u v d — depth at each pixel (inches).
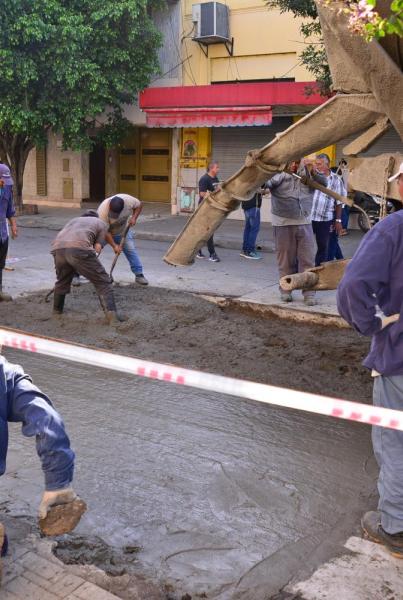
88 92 647.8
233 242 553.3
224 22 697.0
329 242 400.2
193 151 751.1
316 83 540.4
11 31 600.4
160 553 127.8
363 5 146.9
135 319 301.9
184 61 737.0
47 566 118.1
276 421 194.7
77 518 105.7
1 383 105.0
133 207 338.0
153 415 197.9
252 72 705.0
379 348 118.6
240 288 371.2
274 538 133.1
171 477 158.4
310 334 288.4
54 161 864.9
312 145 202.7
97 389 219.8
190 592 116.3
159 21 739.4
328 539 132.6
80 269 290.0
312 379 229.9
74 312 315.0
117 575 120.7
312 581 118.8
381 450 121.9
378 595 114.8
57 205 864.3
